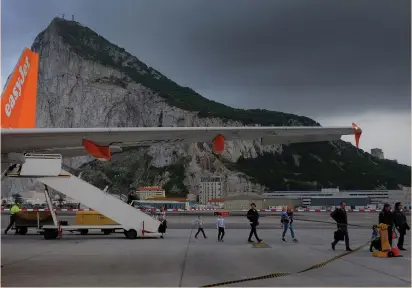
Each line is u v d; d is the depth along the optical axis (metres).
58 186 22.11
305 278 10.74
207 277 10.89
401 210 16.92
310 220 43.41
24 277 10.77
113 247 18.22
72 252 16.39
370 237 23.20
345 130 11.13
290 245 19.25
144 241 21.19
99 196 22.42
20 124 13.66
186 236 24.06
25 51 14.12
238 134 11.41
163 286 9.67
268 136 11.75
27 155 13.12
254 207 20.64
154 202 97.56
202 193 157.75
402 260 14.25
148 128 10.48
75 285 9.70
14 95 13.28
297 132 11.23
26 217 24.62
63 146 11.92
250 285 9.80
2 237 23.56
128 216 22.58
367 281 10.29
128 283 9.98
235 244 19.69
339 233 17.00
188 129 10.67
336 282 10.16
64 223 23.69
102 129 10.34
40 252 16.33
